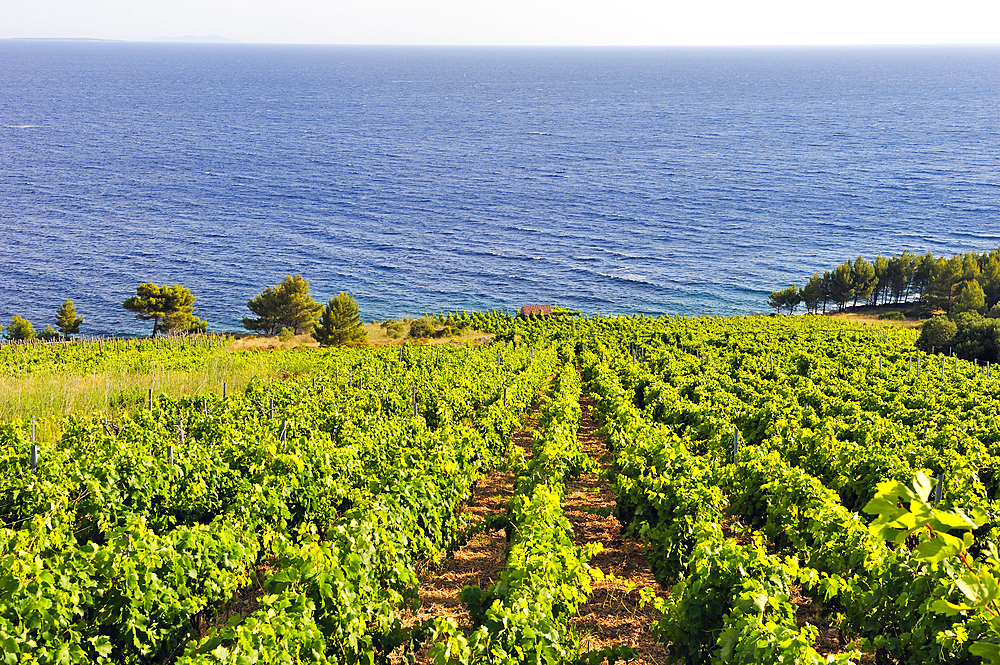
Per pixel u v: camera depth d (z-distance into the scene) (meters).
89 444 15.38
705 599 8.48
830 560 10.04
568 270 101.62
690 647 8.45
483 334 54.22
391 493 11.87
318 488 12.88
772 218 134.88
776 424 18.61
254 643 6.77
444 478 13.85
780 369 31.39
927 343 44.50
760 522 13.11
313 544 8.62
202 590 9.05
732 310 85.06
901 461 14.34
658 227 128.88
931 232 123.38
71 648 7.16
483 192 160.88
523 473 16.17
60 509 11.60
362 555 9.42
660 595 11.38
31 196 142.12
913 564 8.38
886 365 33.34
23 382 24.42
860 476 14.46
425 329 54.34
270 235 119.75
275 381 27.02
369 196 154.88
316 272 98.94
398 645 8.80
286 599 7.58
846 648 9.69
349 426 17.80
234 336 54.78
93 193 148.00
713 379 27.17
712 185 168.12
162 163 190.88
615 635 10.18
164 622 8.14
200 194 152.38
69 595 7.66
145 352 39.41
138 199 144.62
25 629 7.11
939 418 20.41
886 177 174.75
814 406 23.77
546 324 52.75
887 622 8.60
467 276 98.19
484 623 8.73
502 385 25.86
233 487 13.16
